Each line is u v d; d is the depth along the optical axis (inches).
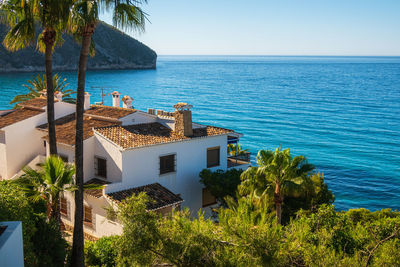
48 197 790.5
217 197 1175.0
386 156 3159.5
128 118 1264.8
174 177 1203.9
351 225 727.1
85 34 684.7
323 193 1082.7
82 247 748.6
